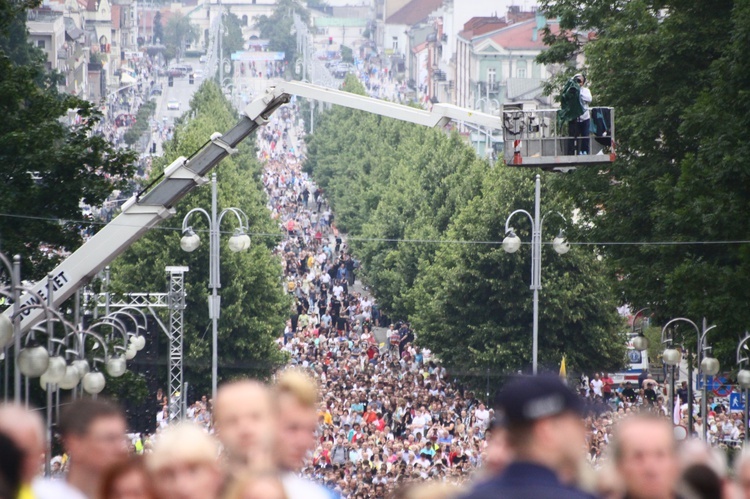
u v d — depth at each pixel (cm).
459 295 14450
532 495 1662
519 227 14388
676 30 8894
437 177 18988
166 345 13900
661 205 8588
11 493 1936
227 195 15712
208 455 1933
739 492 2266
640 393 12838
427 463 9850
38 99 8631
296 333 18050
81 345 6244
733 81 7856
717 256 8381
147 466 1986
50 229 8456
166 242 15175
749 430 7369
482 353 14238
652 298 8894
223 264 14975
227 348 15075
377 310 19912
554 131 7206
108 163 8744
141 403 9781
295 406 2134
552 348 14312
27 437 1958
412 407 12481
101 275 11106
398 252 18125
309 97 7669
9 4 8538
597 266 14150
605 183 9581
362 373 14388
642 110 9138
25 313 6944
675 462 1967
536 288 11050
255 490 1848
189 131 18912
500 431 1770
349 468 9212
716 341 8438
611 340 14288
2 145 8256
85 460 2225
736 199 7881
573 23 10125
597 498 1689
